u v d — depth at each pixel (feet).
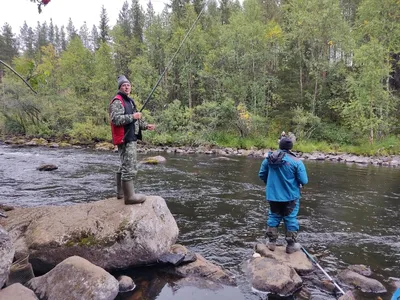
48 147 73.05
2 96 96.27
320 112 87.20
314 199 25.68
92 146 76.23
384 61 79.30
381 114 72.49
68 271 10.71
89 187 28.35
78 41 114.83
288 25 95.50
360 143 73.51
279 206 14.65
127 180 14.08
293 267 13.00
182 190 27.94
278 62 97.96
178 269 12.93
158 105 90.58
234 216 20.68
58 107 97.30
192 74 96.73
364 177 37.24
